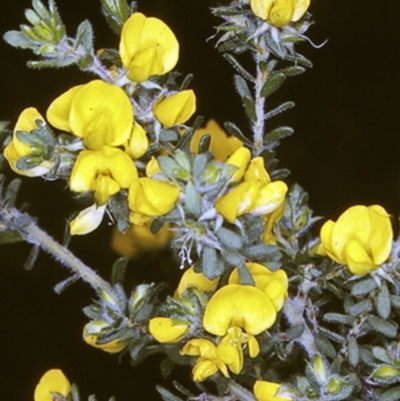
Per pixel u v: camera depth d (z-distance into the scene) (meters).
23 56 0.42
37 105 0.42
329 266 0.28
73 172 0.26
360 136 0.41
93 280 0.29
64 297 0.40
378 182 0.41
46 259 0.40
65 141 0.26
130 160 0.26
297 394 0.27
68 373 0.39
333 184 0.41
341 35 0.44
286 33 0.28
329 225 0.27
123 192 0.27
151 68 0.26
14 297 0.40
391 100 0.42
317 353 0.27
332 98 0.42
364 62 0.43
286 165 0.41
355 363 0.27
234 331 0.26
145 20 0.27
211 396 0.28
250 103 0.29
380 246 0.27
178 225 0.26
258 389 0.27
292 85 0.42
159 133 0.27
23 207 0.31
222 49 0.29
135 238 0.37
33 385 0.40
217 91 0.41
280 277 0.27
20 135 0.26
